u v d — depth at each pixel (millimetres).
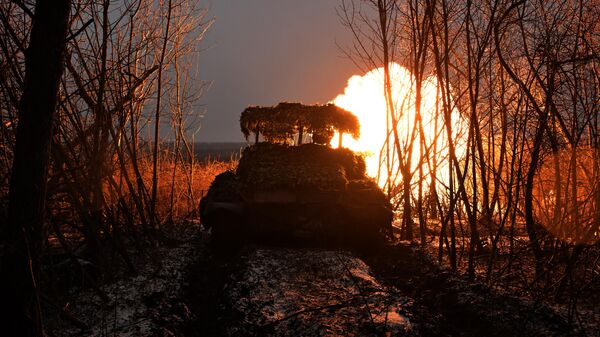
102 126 6879
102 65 6598
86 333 5312
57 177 6086
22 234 4180
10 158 5914
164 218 12023
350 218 10164
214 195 10953
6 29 5012
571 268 6152
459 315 6555
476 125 7574
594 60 6383
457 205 10953
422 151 9938
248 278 7605
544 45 6684
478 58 7391
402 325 5570
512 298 6562
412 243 10086
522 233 10438
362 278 7656
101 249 6992
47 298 5242
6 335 4250
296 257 9023
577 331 5605
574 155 6320
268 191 10148
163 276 7574
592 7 6887
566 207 6336
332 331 5438
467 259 8977
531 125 7211
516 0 7168
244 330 5781
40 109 4328
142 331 5379
